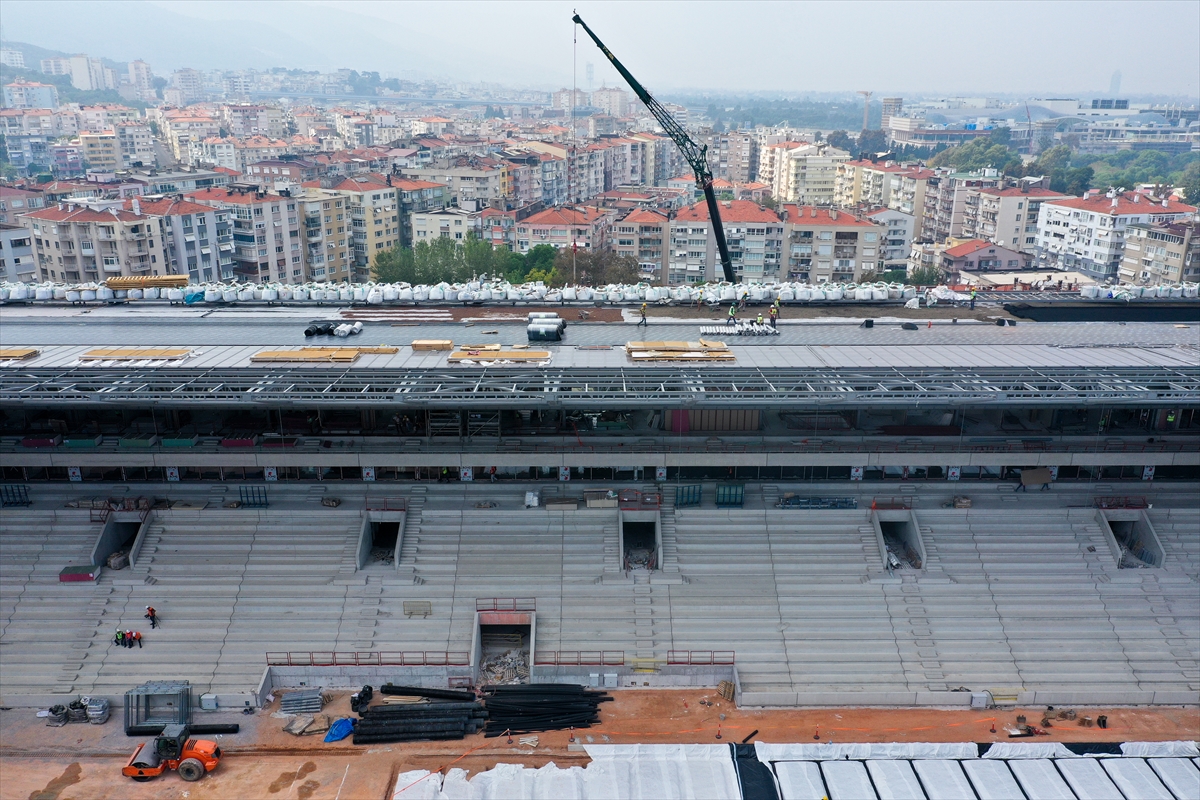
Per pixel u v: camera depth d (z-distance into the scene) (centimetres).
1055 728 5600
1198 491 7069
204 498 6862
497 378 6291
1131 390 6125
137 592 6306
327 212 18238
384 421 7131
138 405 5991
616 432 7062
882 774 5212
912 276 16938
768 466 6931
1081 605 6344
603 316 8431
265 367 6438
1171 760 5325
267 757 5341
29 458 6694
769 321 8156
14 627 6112
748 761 5306
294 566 6469
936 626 6209
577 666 5922
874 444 6888
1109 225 18438
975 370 6438
